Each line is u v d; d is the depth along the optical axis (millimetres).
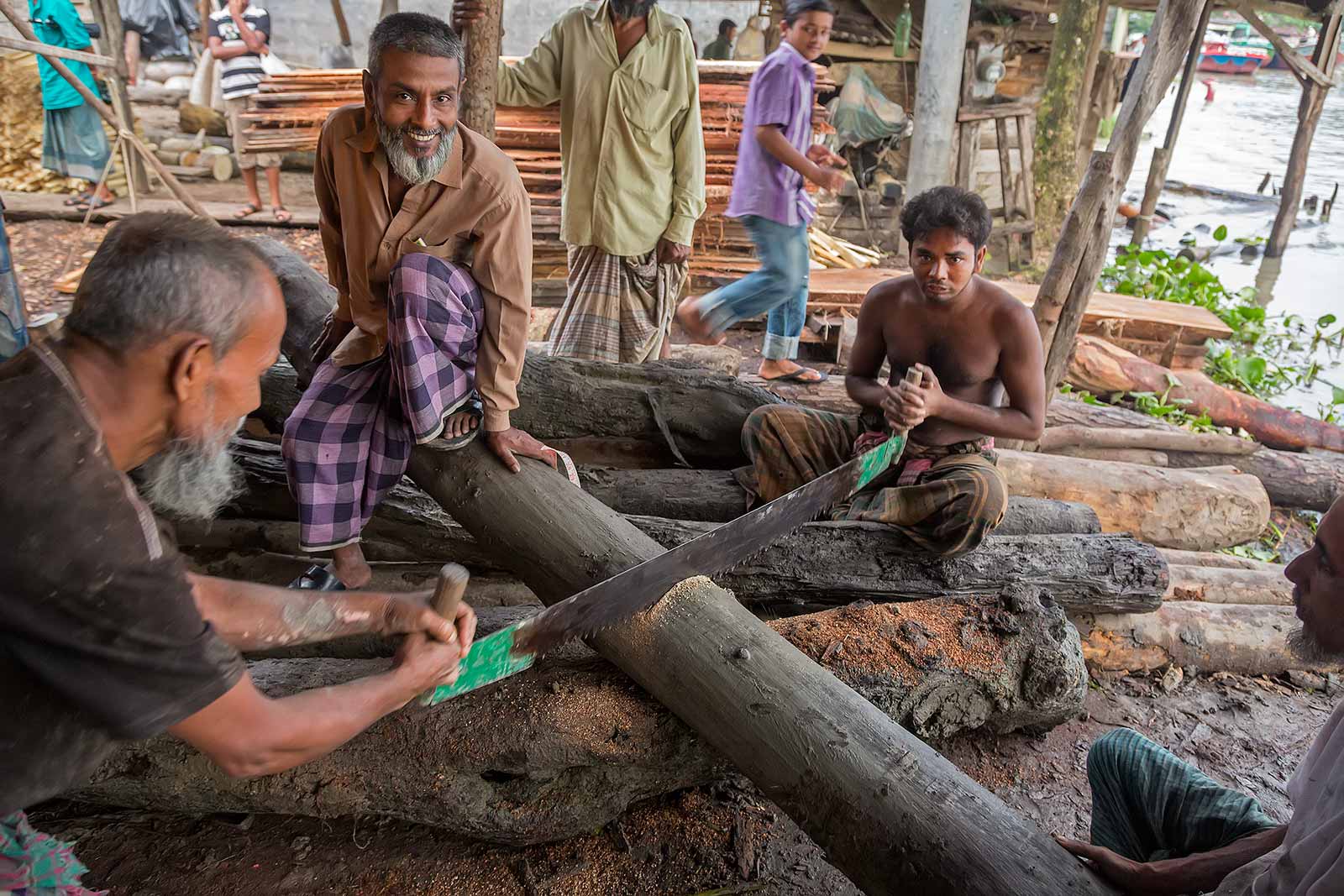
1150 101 4094
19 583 1304
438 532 3301
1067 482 4227
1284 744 3227
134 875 2541
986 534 3068
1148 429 5117
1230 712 3357
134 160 8984
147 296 1372
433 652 1818
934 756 2297
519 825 2568
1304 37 31031
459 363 2768
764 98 4711
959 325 3094
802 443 3473
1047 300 4488
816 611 3166
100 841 2637
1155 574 3217
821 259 8078
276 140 8250
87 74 8484
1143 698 3402
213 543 3447
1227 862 1934
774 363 5324
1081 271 4430
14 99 8883
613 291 4703
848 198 9414
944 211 2857
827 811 2234
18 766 1436
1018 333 3010
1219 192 13969
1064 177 9250
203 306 1405
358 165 2543
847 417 3535
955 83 8547
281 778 2506
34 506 1295
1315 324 8641
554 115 6629
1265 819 2084
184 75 10383
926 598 3119
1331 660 1859
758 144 4824
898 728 2355
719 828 2758
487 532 2865
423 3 11625
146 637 1378
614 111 4352
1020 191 9375
